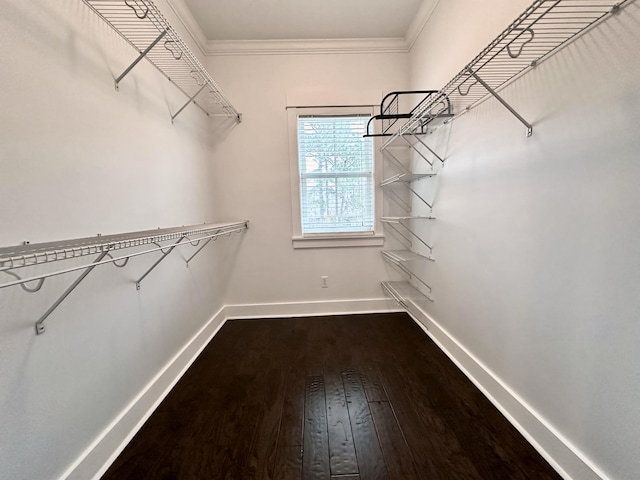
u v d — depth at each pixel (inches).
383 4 84.1
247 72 101.6
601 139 35.0
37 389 36.2
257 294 110.6
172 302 71.8
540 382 47.0
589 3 35.3
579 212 38.6
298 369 74.3
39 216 36.6
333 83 102.8
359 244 110.1
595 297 36.9
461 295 71.8
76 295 42.4
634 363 32.8
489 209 58.8
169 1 74.2
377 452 48.5
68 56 41.4
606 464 36.5
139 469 46.5
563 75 39.9
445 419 55.2
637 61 30.8
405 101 103.7
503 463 45.6
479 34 59.6
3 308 32.4
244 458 48.1
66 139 40.9
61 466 39.3
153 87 65.3
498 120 54.7
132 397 54.9
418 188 99.6
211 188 101.4
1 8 32.5
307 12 86.0
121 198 53.2
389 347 84.6
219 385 68.4
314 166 107.2
